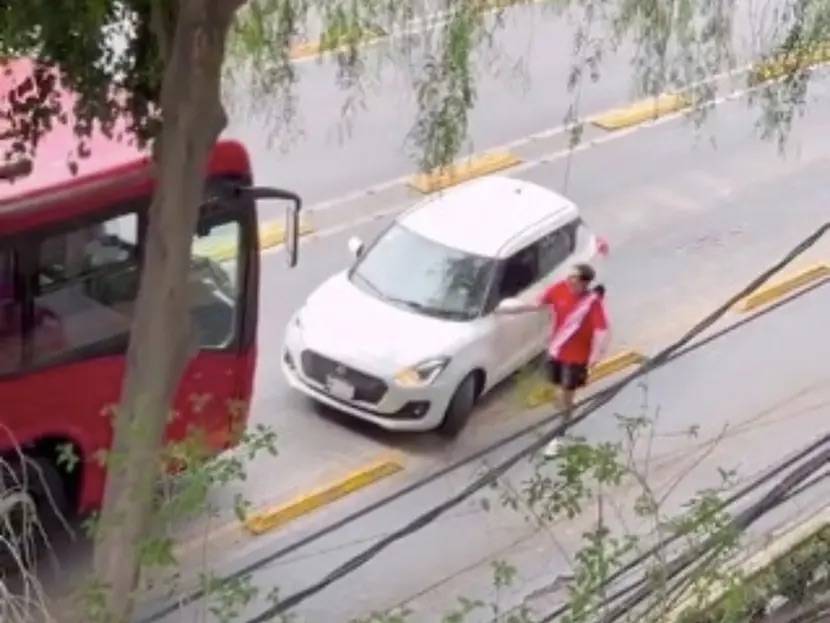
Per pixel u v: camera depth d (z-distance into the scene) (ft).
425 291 45.57
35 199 34.19
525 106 65.26
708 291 54.44
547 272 47.19
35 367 35.22
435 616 36.76
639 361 49.73
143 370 29.37
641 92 33.60
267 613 27.17
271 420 44.52
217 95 28.60
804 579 26.68
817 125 66.74
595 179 61.16
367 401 43.73
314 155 58.90
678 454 44.14
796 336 52.26
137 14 30.42
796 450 45.14
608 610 24.03
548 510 25.22
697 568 23.32
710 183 61.87
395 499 36.78
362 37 32.24
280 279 51.75
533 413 45.42
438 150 32.01
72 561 34.47
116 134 35.27
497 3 35.53
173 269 29.43
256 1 31.60
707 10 30.94
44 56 30.45
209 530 35.68
